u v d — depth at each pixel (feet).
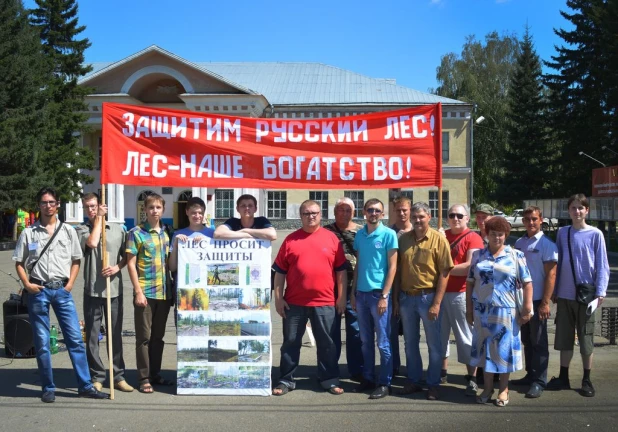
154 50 114.83
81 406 18.84
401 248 20.36
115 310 20.26
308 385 21.30
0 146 88.28
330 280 20.26
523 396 19.83
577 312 20.12
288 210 126.93
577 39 129.18
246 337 20.11
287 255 20.30
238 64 155.74
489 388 19.11
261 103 118.42
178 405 18.99
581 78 129.08
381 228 20.06
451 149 128.67
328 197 126.41
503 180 147.43
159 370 21.30
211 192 120.06
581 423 17.22
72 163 106.93
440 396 19.90
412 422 17.40
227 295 20.17
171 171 21.83
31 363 24.48
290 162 22.27
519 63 150.10
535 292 20.34
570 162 130.52
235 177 22.11
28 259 19.38
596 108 124.98
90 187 123.13
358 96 134.41
